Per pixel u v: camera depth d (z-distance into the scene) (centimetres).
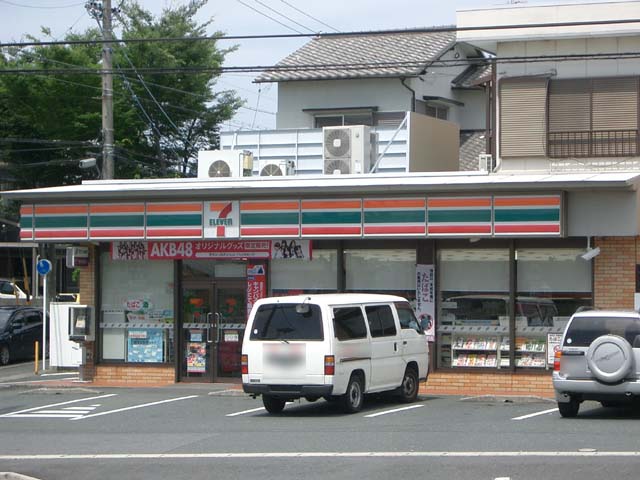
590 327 1645
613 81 2373
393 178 2422
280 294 2384
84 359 2531
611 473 1138
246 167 2702
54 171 4153
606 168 2362
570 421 1616
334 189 2197
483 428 1543
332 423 1656
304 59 3656
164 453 1398
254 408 1931
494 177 2302
